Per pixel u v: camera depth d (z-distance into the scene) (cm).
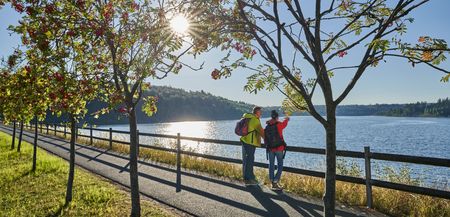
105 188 908
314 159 2670
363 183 718
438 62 337
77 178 1052
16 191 923
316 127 12750
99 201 795
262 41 388
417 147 4944
